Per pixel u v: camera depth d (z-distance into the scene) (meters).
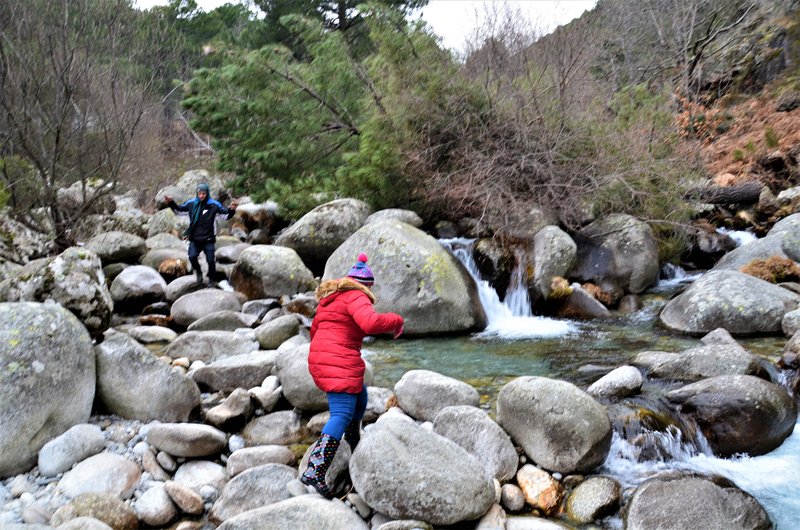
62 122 9.69
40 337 4.50
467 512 3.60
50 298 5.24
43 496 3.91
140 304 8.64
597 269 8.74
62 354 4.57
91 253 5.69
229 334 6.61
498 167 9.91
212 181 16.41
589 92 11.15
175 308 7.94
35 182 10.34
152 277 8.80
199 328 7.34
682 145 11.47
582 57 11.61
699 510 3.57
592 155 10.09
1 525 3.23
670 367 5.48
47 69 10.09
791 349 5.59
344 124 13.24
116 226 11.75
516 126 10.13
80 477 3.97
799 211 10.56
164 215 12.45
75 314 5.31
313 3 20.91
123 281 8.59
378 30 11.16
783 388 5.09
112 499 3.79
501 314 8.35
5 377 4.23
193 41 24.28
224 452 4.55
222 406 4.95
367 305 3.86
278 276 8.54
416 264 7.56
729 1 18.72
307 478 3.72
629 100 12.16
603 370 5.87
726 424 4.45
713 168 12.95
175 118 23.55
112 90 10.77
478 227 9.44
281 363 5.31
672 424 4.52
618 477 4.10
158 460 4.31
